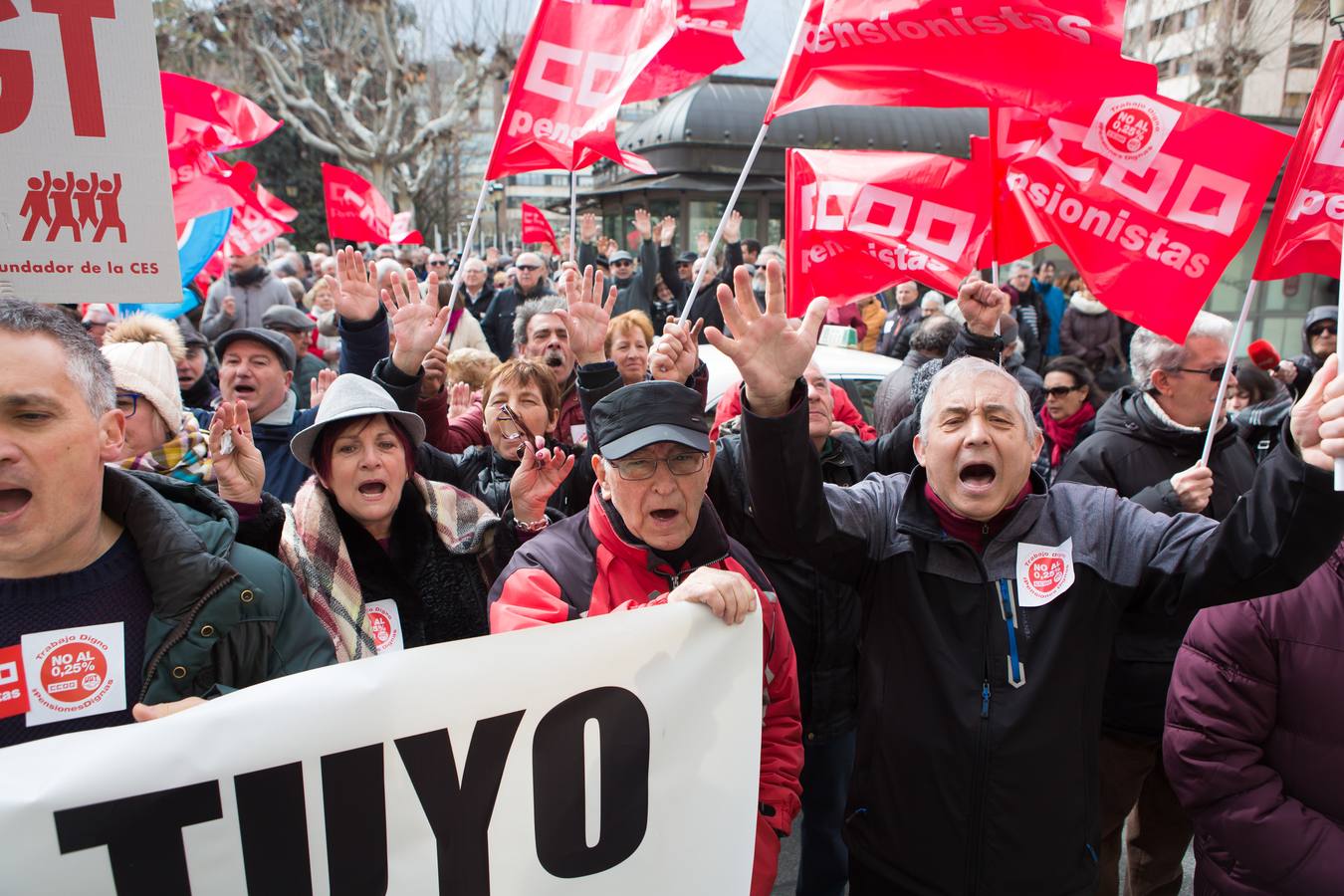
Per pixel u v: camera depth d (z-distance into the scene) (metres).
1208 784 1.94
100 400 1.41
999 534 1.98
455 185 31.70
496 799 1.55
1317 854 1.81
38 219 1.68
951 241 3.19
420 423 2.22
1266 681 1.90
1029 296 8.70
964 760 1.89
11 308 1.33
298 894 1.43
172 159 3.87
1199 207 2.60
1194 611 1.92
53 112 1.66
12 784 1.27
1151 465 2.94
